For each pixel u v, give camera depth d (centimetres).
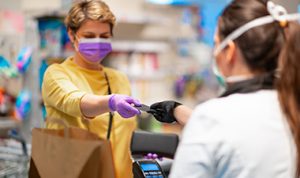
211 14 555
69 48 345
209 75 533
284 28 116
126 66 459
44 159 148
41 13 359
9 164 241
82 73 178
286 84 114
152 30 526
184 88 530
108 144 133
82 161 134
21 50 362
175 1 528
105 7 174
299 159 114
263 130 112
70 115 166
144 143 196
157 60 500
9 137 297
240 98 116
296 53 113
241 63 118
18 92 366
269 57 116
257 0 120
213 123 113
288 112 114
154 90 505
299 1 325
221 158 111
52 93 168
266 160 111
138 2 510
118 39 495
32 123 344
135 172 166
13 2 391
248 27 114
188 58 543
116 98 151
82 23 170
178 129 444
